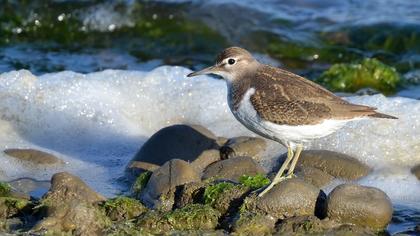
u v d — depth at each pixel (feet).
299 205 36.06
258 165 42.06
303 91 37.42
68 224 35.68
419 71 63.62
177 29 70.28
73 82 52.80
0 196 38.91
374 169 44.39
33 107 50.93
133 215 37.42
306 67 65.36
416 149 45.65
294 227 35.35
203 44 69.15
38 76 56.03
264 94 37.68
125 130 50.19
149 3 71.46
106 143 48.91
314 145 46.34
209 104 51.49
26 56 66.28
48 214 36.58
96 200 38.14
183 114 51.47
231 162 41.65
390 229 36.70
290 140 37.93
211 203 37.19
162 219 36.22
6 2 71.56
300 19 70.28
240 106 38.60
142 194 39.78
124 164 45.98
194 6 71.41
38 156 45.47
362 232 35.32
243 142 45.75
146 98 52.49
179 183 38.86
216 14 70.90
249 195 36.68
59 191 37.99
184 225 36.19
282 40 68.03
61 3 71.56
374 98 49.47
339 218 35.81
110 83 53.26
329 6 72.02
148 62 66.44
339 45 67.26
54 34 70.74
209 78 53.78
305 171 42.47
